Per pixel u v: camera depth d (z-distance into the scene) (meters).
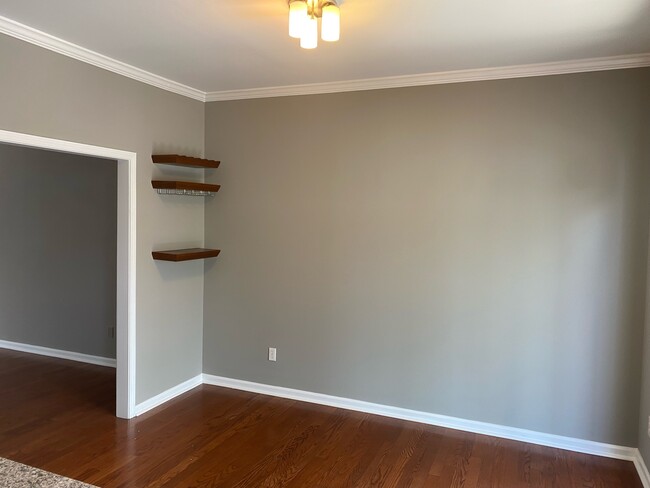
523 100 3.40
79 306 5.01
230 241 4.36
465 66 3.40
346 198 3.93
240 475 2.97
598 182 3.24
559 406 3.41
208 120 4.38
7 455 3.14
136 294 3.73
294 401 4.16
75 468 3.00
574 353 3.36
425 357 3.76
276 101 4.12
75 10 2.55
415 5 2.40
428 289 3.72
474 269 3.58
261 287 4.27
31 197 5.16
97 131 3.34
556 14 2.49
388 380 3.88
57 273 5.09
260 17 2.62
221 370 4.48
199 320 4.48
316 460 3.17
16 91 2.82
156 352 3.97
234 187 4.31
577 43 2.91
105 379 4.56
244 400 4.16
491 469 3.10
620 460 3.25
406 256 3.77
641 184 3.15
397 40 2.89
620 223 3.21
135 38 2.95
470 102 3.54
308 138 4.03
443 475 3.02
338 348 4.03
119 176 3.62
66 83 3.11
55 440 3.36
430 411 3.76
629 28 2.67
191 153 4.25
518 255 3.46
